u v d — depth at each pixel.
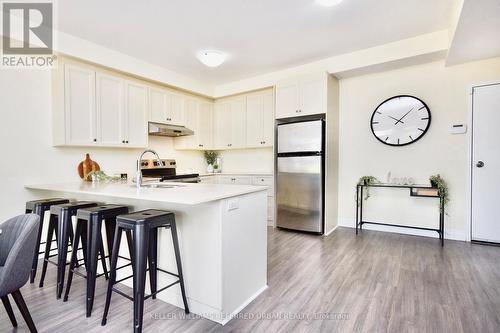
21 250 1.50
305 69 4.00
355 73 3.83
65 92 2.97
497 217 3.20
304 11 2.58
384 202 3.87
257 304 1.99
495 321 1.72
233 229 1.89
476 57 3.11
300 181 3.90
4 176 2.75
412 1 2.43
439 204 3.48
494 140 3.17
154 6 2.47
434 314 1.81
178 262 1.85
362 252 3.04
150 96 3.92
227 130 5.02
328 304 1.97
